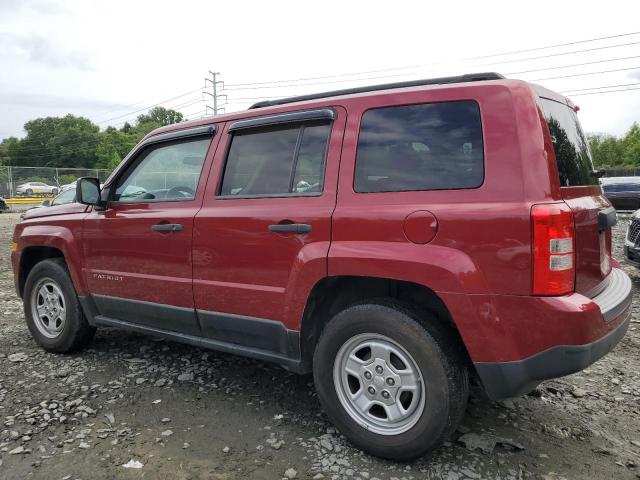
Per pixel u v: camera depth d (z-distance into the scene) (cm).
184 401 347
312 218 290
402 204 265
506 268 236
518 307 235
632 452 283
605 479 257
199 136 367
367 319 271
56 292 446
